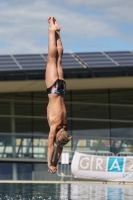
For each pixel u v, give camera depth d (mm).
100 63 53438
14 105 58781
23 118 58688
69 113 59125
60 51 19656
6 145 57938
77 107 59312
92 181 52438
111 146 58625
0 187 38094
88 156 46156
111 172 45469
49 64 19547
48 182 48906
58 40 19750
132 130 58969
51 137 19047
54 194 29562
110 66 51562
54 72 19344
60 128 19062
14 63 54125
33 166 57719
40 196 27953
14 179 57188
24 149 58156
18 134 58281
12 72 50469
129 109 59312
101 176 45594
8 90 57250
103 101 59406
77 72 50938
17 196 28094
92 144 58625
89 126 58969
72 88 58281
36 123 58719
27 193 30609
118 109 59250
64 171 55344
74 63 53906
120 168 45312
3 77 50312
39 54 59188
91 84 55594
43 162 57812
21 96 58969
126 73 50812
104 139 58688
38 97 59125
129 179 45031
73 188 36500
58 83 19141
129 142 58719
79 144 58500
